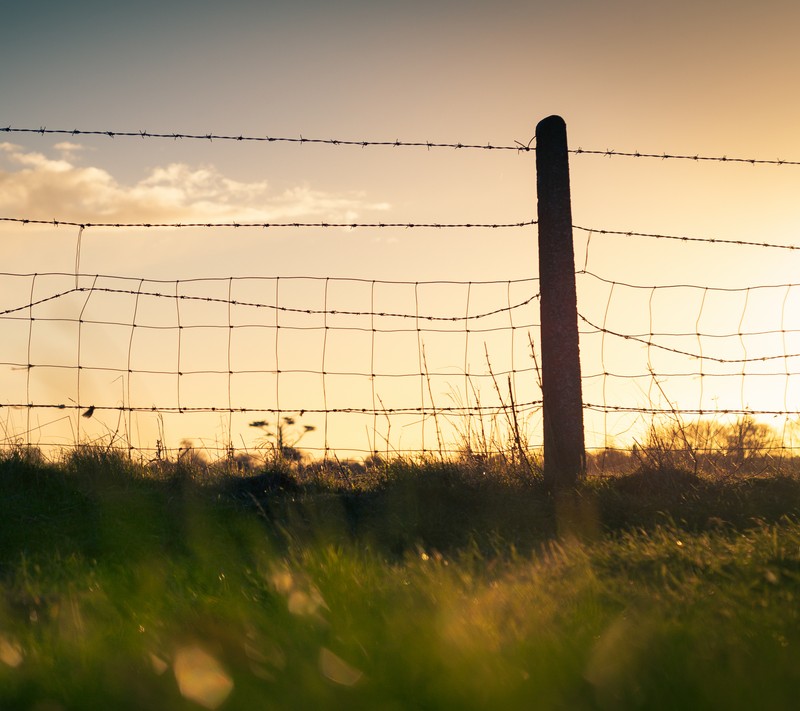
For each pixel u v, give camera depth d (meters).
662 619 2.88
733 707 2.20
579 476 7.26
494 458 7.43
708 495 6.75
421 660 2.46
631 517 6.36
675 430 7.64
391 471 7.05
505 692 2.26
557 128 7.77
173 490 6.70
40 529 5.56
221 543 5.48
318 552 4.04
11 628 3.07
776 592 3.40
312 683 2.29
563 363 7.49
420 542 5.82
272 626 2.84
